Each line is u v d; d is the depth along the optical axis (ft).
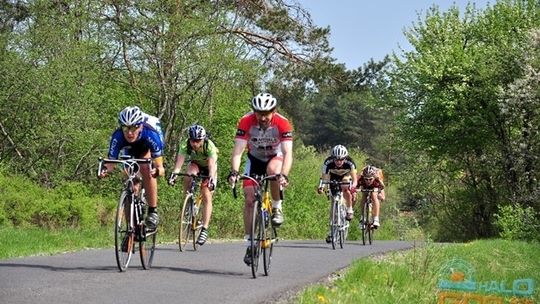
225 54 71.36
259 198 26.50
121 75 72.18
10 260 28.84
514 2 105.09
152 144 26.94
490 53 99.55
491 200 102.22
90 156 64.13
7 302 19.29
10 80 59.11
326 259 35.63
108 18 70.08
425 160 113.60
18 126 61.00
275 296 22.63
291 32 91.25
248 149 28.50
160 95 73.87
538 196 87.10
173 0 69.82
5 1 69.21
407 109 107.45
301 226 88.53
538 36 95.09
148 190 27.09
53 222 51.44
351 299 23.98
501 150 98.48
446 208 109.70
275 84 97.35
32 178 61.82
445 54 101.76
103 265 27.96
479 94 99.60
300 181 95.14
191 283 24.20
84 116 61.11
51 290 21.35
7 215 48.78
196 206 38.73
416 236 41.45
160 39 70.33
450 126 103.45
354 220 94.32
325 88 101.19
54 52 61.41
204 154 38.01
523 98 91.50
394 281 28.84
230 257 33.91
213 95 76.79
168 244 42.68
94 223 53.52
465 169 106.52
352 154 128.47
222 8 73.97
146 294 21.43
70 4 64.95
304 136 233.35
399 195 132.36
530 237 75.31
